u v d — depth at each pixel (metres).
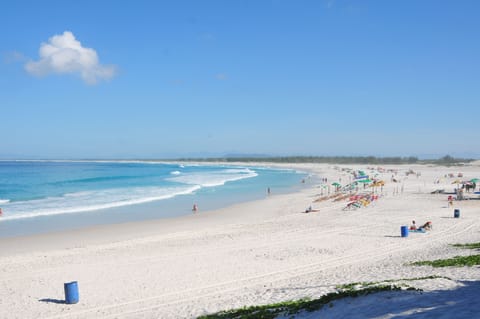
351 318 9.16
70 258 21.66
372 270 16.67
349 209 38.69
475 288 10.50
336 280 15.39
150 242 25.67
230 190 63.50
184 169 157.38
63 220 35.47
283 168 164.62
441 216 33.12
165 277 17.70
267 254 21.31
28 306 14.87
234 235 27.14
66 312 14.11
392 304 9.66
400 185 66.88
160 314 13.29
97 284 17.06
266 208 42.62
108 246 24.72
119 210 41.44
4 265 20.50
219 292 15.49
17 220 35.41
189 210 41.62
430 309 8.71
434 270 14.91
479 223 29.23
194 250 22.77
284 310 11.21
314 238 25.28
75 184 74.00
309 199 49.91
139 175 106.88
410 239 24.31
